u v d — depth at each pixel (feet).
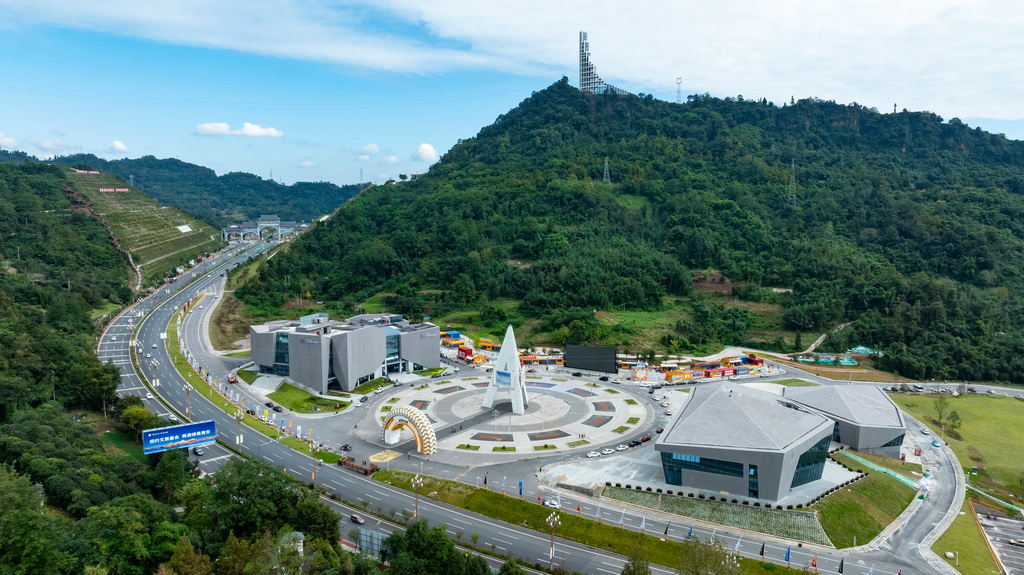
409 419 619.26
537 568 427.74
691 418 577.84
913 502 570.46
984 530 529.04
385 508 503.20
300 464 581.94
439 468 583.99
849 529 499.10
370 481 552.41
